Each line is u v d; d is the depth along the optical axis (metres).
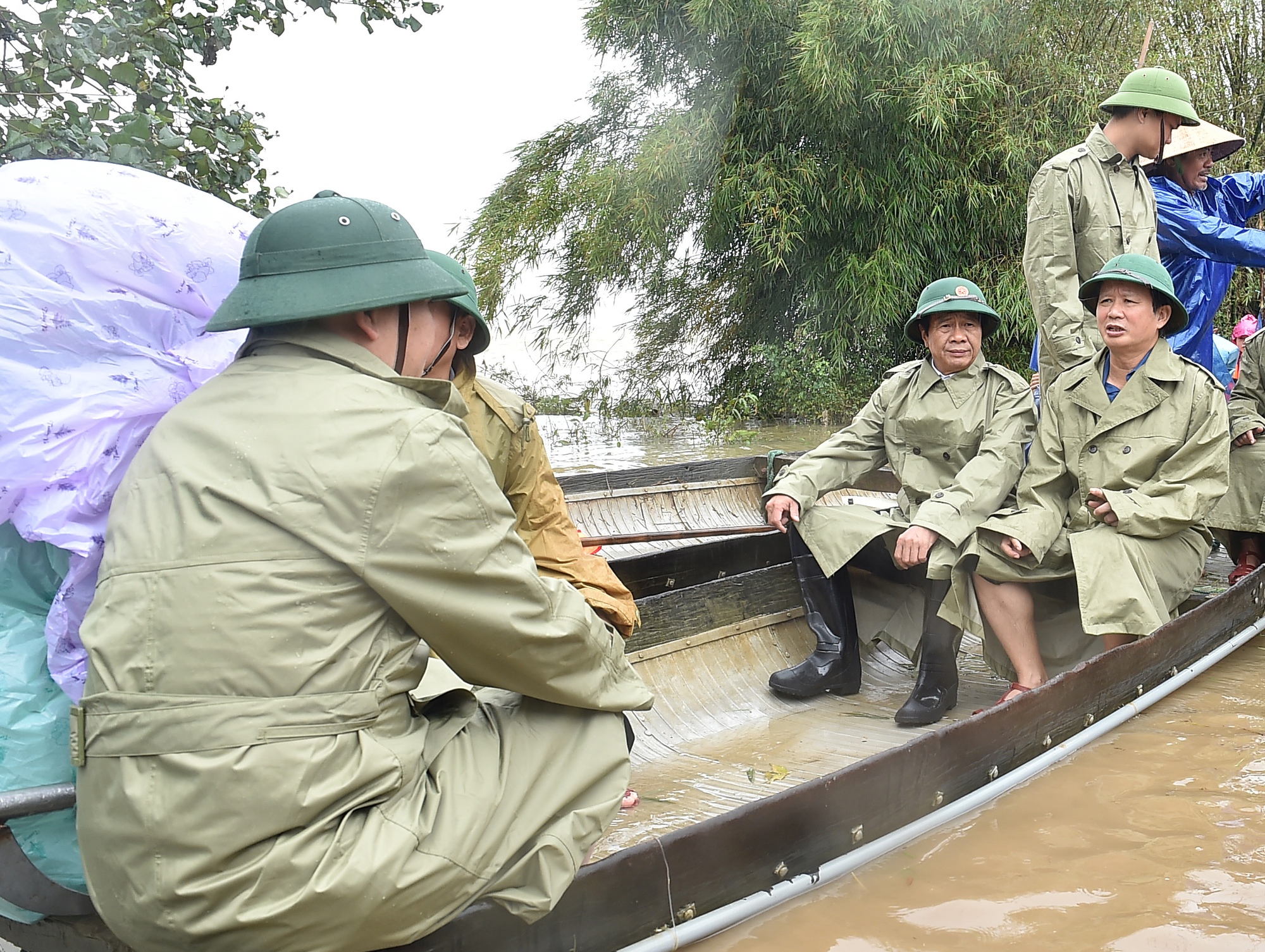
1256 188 5.01
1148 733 3.13
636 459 9.01
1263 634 4.24
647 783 3.05
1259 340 4.77
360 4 4.46
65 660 1.75
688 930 2.04
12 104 3.93
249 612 1.51
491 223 13.48
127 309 1.84
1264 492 4.50
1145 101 3.84
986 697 3.78
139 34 3.91
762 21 11.21
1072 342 3.73
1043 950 2.04
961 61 10.91
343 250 1.74
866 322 11.70
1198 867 2.34
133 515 1.61
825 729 3.47
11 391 1.70
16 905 1.67
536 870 1.75
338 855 1.52
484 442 2.42
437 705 1.88
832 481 3.91
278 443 1.59
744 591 3.98
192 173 4.16
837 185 11.27
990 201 11.16
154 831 1.48
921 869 2.35
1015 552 3.42
